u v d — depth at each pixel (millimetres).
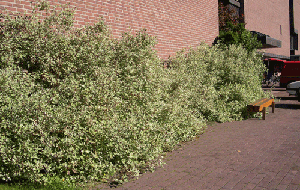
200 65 9719
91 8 7996
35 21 5746
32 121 4395
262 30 26000
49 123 4426
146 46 7137
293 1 40438
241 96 9664
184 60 9781
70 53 5480
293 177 4527
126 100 5812
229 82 10594
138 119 5527
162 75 6992
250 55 12336
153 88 6297
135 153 5059
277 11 31234
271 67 27891
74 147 4652
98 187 4539
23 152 4254
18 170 4285
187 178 4723
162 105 6102
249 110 9414
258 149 6137
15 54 5234
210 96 8680
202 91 8734
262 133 7566
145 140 5234
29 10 6426
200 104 8500
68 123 4594
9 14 5961
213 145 6602
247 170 4938
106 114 5031
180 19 12148
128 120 5219
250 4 22438
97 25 6305
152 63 6984
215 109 9414
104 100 5043
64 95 5137
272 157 5566
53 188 4320
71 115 4672
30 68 5684
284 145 6352
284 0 34062
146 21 10164
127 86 5996
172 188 4363
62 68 5438
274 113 10805
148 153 5348
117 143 4895
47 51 5504
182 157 5836
